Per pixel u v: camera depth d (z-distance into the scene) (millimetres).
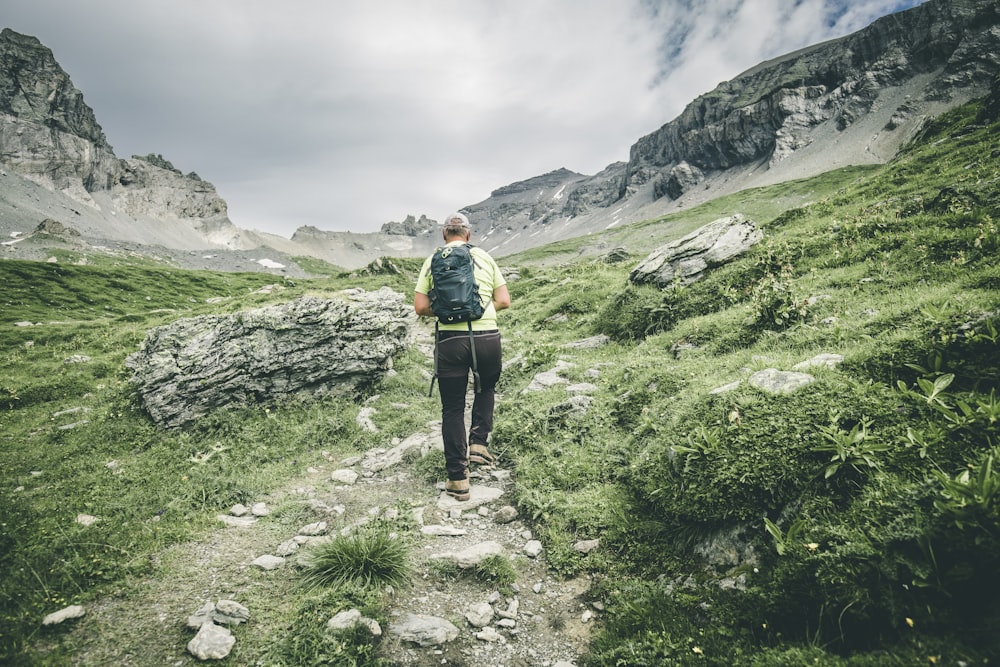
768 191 168250
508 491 6328
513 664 3680
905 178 18234
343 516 5863
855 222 12211
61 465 7961
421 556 4934
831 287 9203
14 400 13500
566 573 4633
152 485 6918
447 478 6586
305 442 8711
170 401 9500
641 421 6480
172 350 10547
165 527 5617
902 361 4863
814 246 11945
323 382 10859
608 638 3715
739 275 11500
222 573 4703
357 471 7332
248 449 8398
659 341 10055
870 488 3623
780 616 3338
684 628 3568
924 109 196750
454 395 6059
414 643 3809
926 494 3314
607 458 6184
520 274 32125
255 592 4395
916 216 11414
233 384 9906
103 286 70875
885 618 2939
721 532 4188
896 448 3820
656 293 12266
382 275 45500
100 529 5418
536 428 7508
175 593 4367
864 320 6660
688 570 4141
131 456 8352
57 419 11016
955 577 2832
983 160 15898
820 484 3949
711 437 4723
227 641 3703
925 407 4145
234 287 89812
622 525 4910
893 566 3053
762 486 4133
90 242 171750
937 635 2699
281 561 4891
